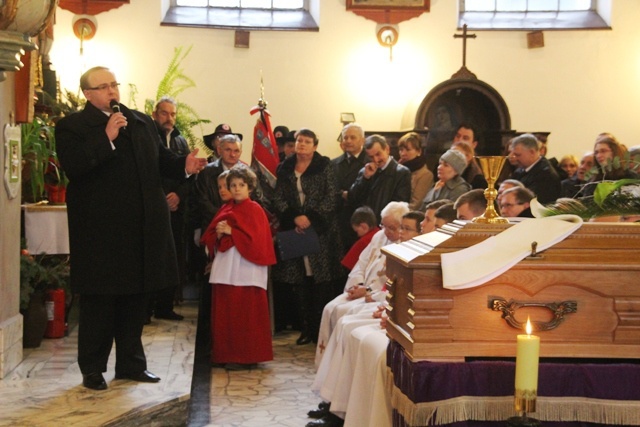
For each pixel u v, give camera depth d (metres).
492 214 3.00
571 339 2.83
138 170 4.66
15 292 5.39
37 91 7.33
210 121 10.85
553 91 11.67
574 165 9.48
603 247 2.82
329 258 7.67
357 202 7.69
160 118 7.68
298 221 7.54
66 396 4.52
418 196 8.00
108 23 11.19
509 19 11.87
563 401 2.80
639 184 3.13
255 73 11.47
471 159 7.20
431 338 2.79
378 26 11.59
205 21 11.48
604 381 2.80
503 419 2.77
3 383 4.83
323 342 5.77
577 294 2.82
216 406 5.63
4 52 4.36
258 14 11.73
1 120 5.01
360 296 5.77
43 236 6.43
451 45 11.64
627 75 11.67
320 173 7.67
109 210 4.60
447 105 10.81
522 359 2.39
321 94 11.56
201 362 6.96
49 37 9.51
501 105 10.59
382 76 11.59
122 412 4.20
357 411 3.98
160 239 4.71
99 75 4.61
